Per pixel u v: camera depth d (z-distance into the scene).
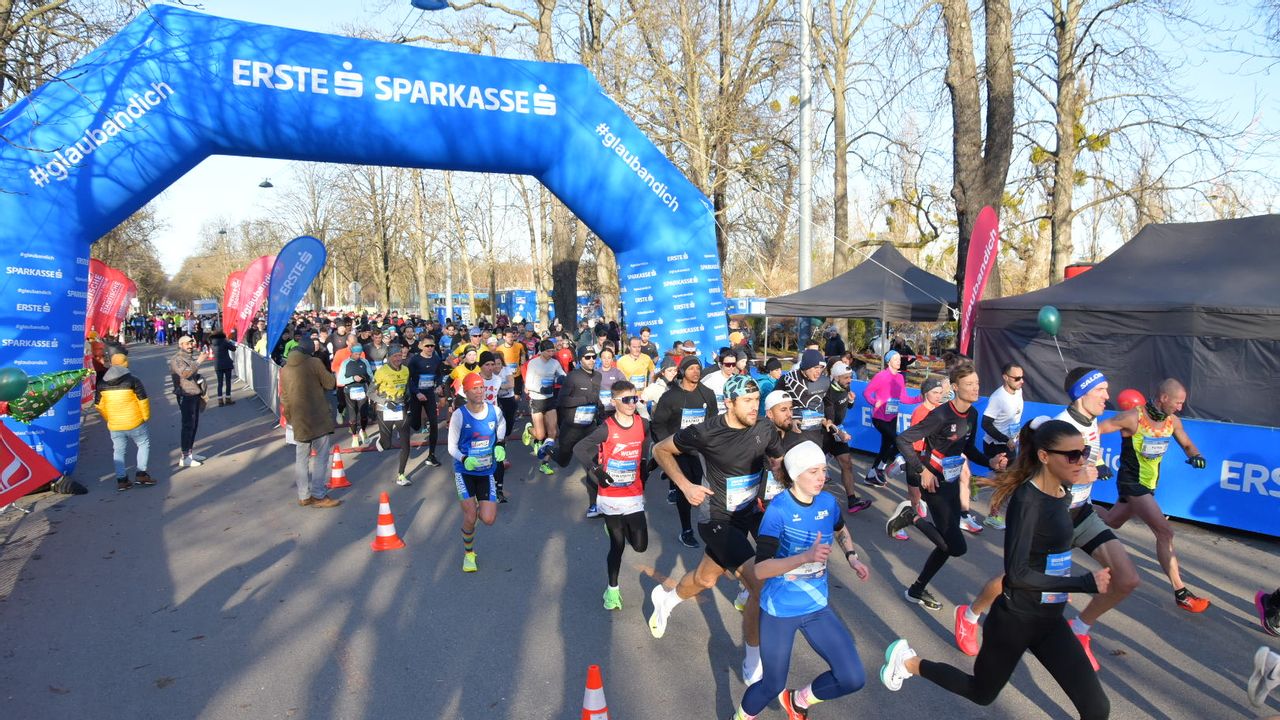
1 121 8.67
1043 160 20.14
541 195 30.53
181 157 9.66
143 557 6.73
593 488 7.82
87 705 4.24
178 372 10.47
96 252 37.91
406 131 10.71
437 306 57.28
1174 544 7.08
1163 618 5.42
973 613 4.73
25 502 8.58
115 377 9.06
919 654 4.89
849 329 28.69
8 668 4.66
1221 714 4.17
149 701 4.29
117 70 9.16
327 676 4.58
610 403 10.07
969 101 11.60
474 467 6.23
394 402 10.12
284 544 7.12
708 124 20.55
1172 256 10.29
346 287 74.06
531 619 5.42
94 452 11.60
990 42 11.40
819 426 8.04
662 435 7.07
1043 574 3.40
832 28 21.84
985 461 5.64
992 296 11.97
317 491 8.48
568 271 20.70
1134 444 5.62
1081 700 3.38
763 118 21.08
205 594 5.88
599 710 3.32
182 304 108.81
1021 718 4.11
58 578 6.20
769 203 21.45
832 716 4.15
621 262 12.91
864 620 5.43
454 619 5.42
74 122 8.91
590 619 5.43
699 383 7.28
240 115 9.79
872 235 28.00
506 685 4.48
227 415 15.53
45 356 8.84
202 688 4.43
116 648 4.95
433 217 41.50
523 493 9.12
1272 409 8.95
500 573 6.38
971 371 5.37
